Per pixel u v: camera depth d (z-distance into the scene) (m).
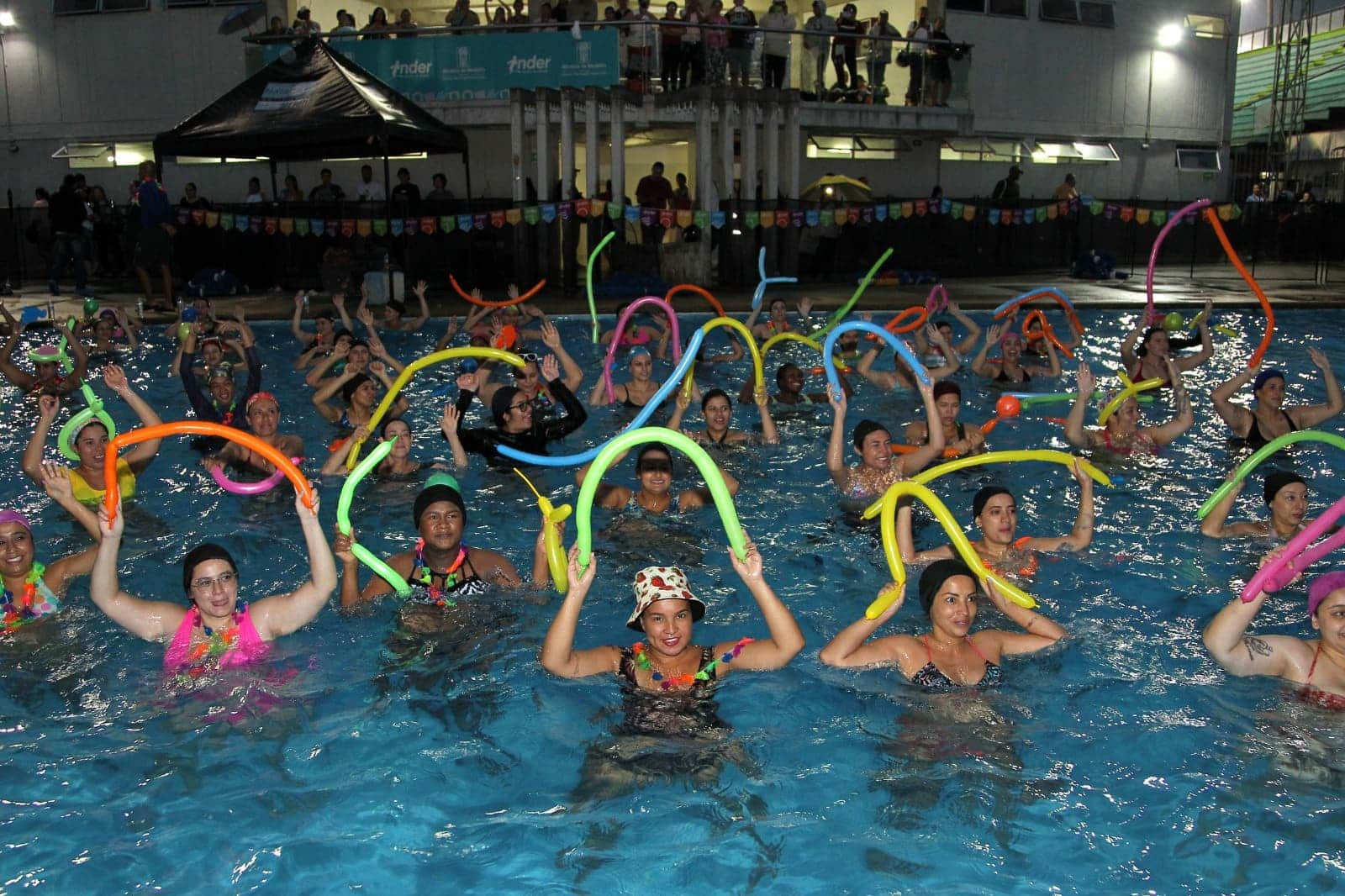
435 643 5.39
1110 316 17.59
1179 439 9.53
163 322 16.20
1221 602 5.91
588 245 20.11
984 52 25.41
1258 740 4.46
